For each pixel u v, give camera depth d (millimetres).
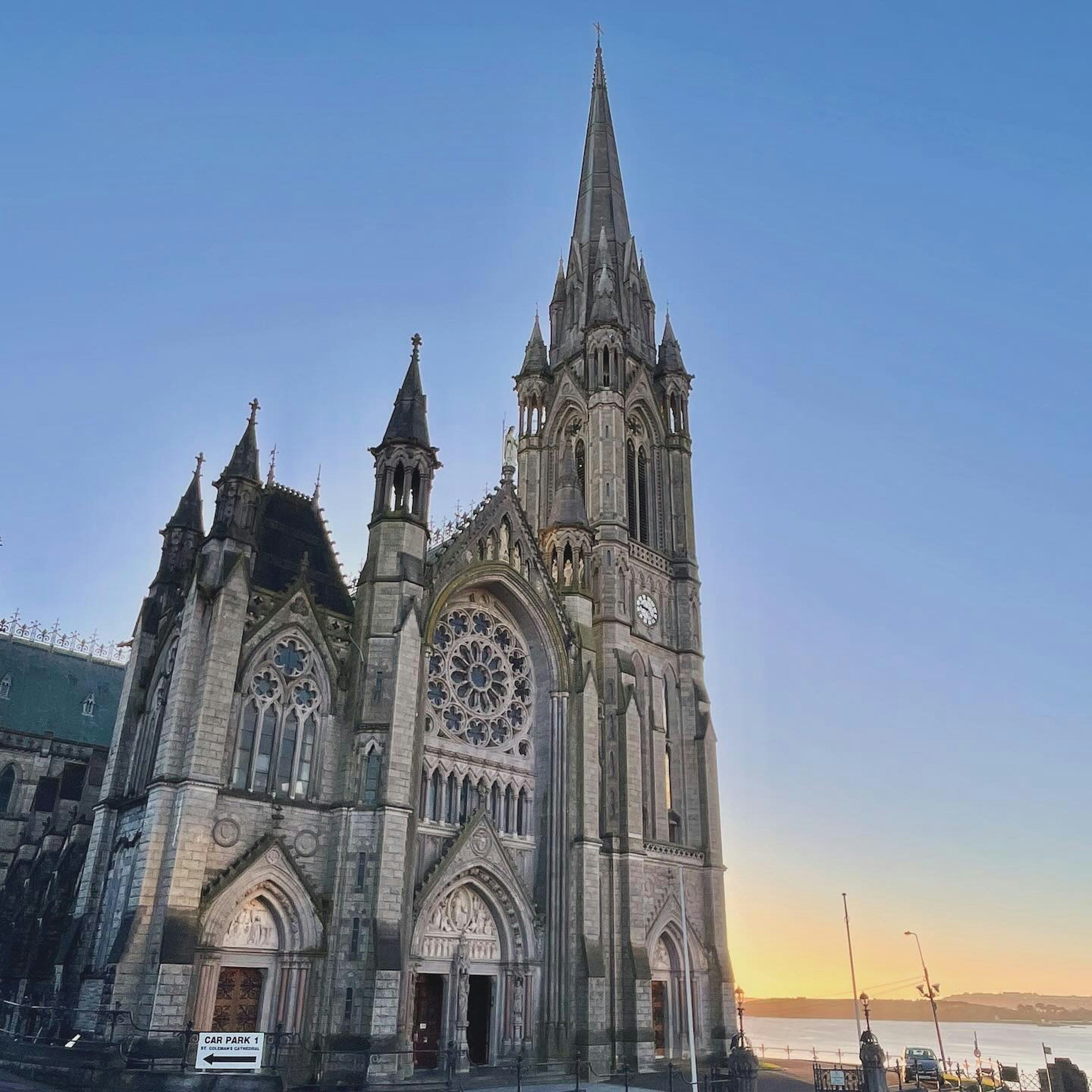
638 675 77625
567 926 61562
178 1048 43125
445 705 63031
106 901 52312
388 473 62875
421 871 57344
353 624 59625
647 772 74875
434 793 60375
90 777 74500
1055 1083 66750
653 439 90875
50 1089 40312
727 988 70875
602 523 79438
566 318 97875
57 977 50062
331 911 51156
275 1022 48281
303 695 55438
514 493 71312
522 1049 58219
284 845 50406
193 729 49469
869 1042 53844
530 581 70062
